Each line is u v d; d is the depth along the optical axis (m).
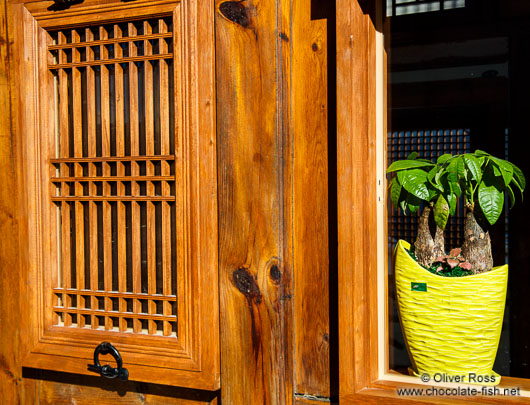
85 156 1.80
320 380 1.52
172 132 1.67
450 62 2.95
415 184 1.39
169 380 1.62
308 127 1.51
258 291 1.55
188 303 1.59
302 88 1.52
